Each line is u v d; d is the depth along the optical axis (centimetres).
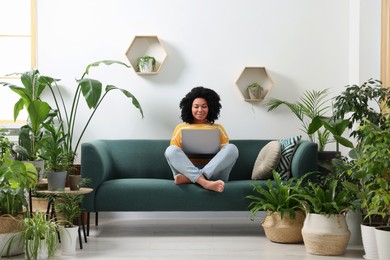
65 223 391
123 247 400
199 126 494
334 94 547
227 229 486
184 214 550
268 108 545
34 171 399
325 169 484
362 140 410
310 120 545
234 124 545
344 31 547
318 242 372
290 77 546
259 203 425
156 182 453
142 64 536
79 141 521
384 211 373
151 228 489
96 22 541
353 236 413
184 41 544
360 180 386
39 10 538
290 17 546
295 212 413
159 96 543
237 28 546
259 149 515
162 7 543
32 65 539
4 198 378
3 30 557
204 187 443
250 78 547
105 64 522
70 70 539
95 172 445
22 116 556
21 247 375
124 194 443
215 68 544
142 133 542
